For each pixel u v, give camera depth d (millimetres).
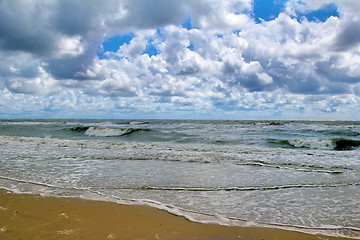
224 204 4754
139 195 5250
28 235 3330
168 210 4398
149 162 9039
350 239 3432
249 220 4023
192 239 3346
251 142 16375
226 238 3398
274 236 3496
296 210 4473
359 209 4523
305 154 11086
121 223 3820
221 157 10062
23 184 6059
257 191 5621
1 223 3756
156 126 36438
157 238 3348
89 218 3990
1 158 9695
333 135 21484
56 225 3699
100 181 6352
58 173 7227
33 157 9922
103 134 22875
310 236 3512
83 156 10180
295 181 6473
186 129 28781
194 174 7203
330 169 8016
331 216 4215
